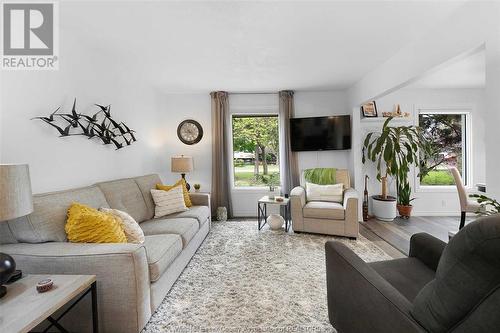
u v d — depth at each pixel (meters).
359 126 4.02
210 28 2.19
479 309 0.69
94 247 1.51
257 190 4.43
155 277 1.67
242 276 2.26
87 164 2.42
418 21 2.09
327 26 2.18
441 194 4.31
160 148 4.21
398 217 4.20
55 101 2.06
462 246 0.72
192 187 4.43
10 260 1.11
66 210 1.77
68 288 1.18
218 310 1.78
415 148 3.76
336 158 4.39
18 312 1.00
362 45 2.55
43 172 1.93
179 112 4.39
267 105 4.40
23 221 1.57
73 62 2.25
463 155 4.39
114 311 1.44
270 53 2.73
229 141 4.39
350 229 3.18
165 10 1.91
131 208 2.55
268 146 4.54
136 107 3.41
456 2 1.81
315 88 4.19
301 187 3.90
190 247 2.56
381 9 1.92
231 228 3.72
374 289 1.07
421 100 4.31
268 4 1.86
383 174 4.36
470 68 3.30
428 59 2.24
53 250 1.46
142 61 2.92
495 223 0.68
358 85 3.78
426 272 1.43
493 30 1.56
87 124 2.42
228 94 4.37
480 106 4.25
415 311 0.88
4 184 1.10
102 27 2.14
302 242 3.10
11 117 1.72
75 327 1.46
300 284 2.11
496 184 1.55
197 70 3.24
